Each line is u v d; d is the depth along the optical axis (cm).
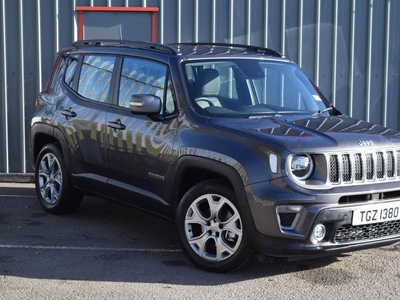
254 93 635
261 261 539
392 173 550
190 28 985
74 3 973
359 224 521
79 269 571
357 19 998
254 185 515
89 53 729
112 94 673
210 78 618
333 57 999
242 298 503
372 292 520
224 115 588
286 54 995
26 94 983
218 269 551
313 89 682
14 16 973
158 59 637
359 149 530
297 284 536
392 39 1005
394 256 619
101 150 669
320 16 992
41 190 780
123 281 540
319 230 511
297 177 511
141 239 672
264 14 987
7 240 661
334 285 535
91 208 803
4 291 513
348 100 1008
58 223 731
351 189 519
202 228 561
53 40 978
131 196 637
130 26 984
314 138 530
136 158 625
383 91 1009
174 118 595
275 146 515
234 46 727
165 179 592
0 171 991
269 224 509
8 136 987
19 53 976
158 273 561
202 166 551
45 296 504
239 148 530
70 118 715
